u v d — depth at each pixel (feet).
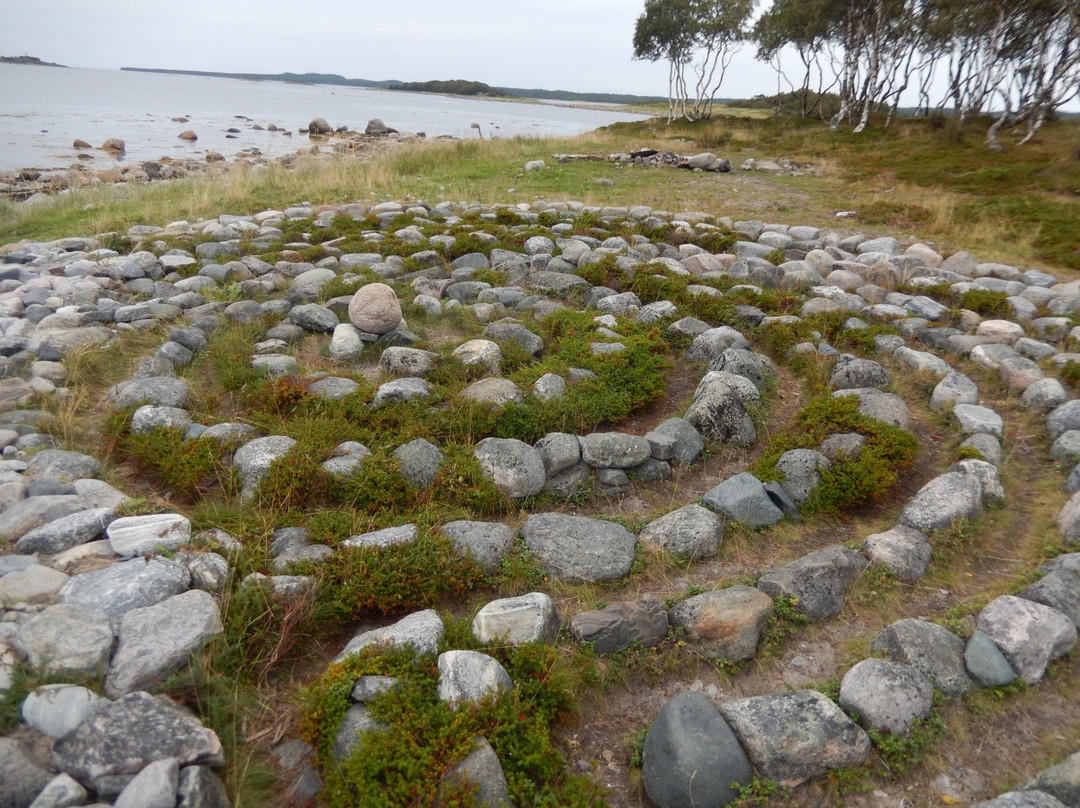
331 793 9.36
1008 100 80.07
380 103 326.65
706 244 37.93
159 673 10.62
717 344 24.11
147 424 18.22
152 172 76.43
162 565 12.55
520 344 24.20
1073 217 43.24
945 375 22.93
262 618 12.15
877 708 11.03
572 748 11.05
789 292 30.48
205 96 280.31
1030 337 26.58
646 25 126.00
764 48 125.59
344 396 20.08
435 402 20.02
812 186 61.52
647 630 12.78
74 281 29.43
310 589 12.70
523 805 9.63
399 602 13.21
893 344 25.13
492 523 15.51
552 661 11.68
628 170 68.23
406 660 11.37
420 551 14.02
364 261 32.48
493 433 19.22
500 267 32.17
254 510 15.37
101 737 9.21
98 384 21.71
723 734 10.43
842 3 101.30
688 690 11.87
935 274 33.71
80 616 11.21
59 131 117.08
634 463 17.76
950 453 19.07
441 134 149.38
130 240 36.76
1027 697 11.75
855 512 16.96
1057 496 17.16
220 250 34.50
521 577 14.21
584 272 30.96
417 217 42.09
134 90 281.13
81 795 8.70
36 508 14.21
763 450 19.49
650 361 22.75
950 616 13.32
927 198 52.65
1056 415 20.03
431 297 27.89
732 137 94.73
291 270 31.73
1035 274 33.94
